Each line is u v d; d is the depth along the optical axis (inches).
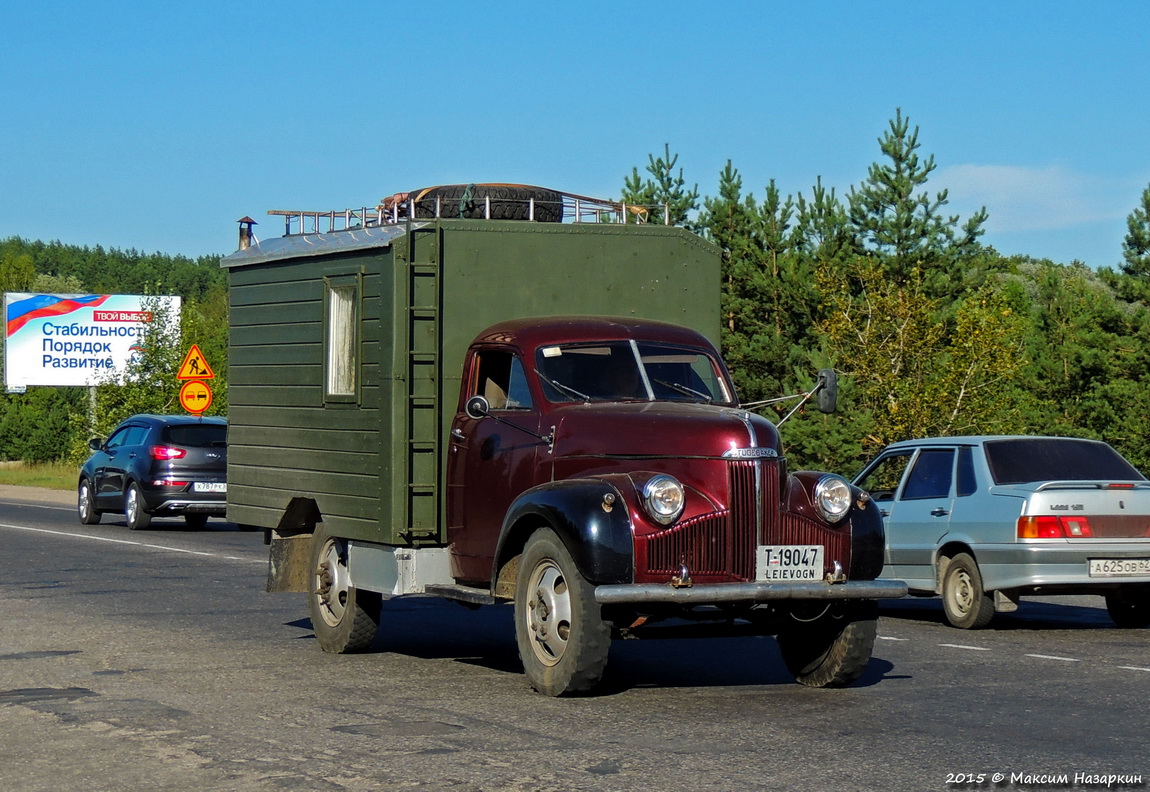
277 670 454.0
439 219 457.4
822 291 1252.5
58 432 2468.0
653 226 487.2
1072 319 1444.4
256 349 542.3
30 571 778.8
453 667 461.1
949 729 354.9
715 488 387.2
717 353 453.7
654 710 381.1
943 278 1327.5
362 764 315.0
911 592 606.2
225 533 1084.5
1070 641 534.6
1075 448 600.4
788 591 382.9
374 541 462.9
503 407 441.4
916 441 630.5
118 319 2519.7
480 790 291.9
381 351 456.8
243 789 293.6
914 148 1379.2
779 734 348.2
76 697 402.0
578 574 384.2
